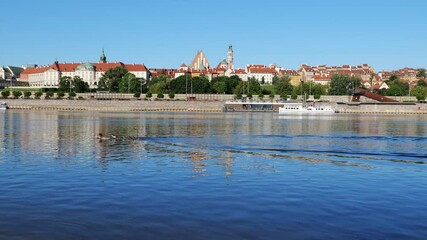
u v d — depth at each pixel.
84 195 35.00
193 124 131.25
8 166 48.25
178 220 29.05
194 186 38.66
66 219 29.08
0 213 30.17
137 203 32.81
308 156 60.25
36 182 39.72
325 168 49.44
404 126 132.12
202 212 30.75
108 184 39.09
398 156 61.78
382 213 30.91
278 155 60.94
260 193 36.31
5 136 84.75
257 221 28.98
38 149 63.97
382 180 42.50
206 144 75.12
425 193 36.97
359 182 41.41
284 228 27.77
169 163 51.84
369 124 142.00
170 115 193.25
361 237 26.42
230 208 31.77
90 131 99.25
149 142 76.94
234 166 50.19
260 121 152.62
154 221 28.81
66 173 44.28
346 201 34.06
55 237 26.05
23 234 26.45
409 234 26.89
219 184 39.59
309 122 150.62
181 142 77.81
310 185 39.66
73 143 72.81
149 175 43.62
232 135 94.88
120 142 75.81
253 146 72.75
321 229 27.66
